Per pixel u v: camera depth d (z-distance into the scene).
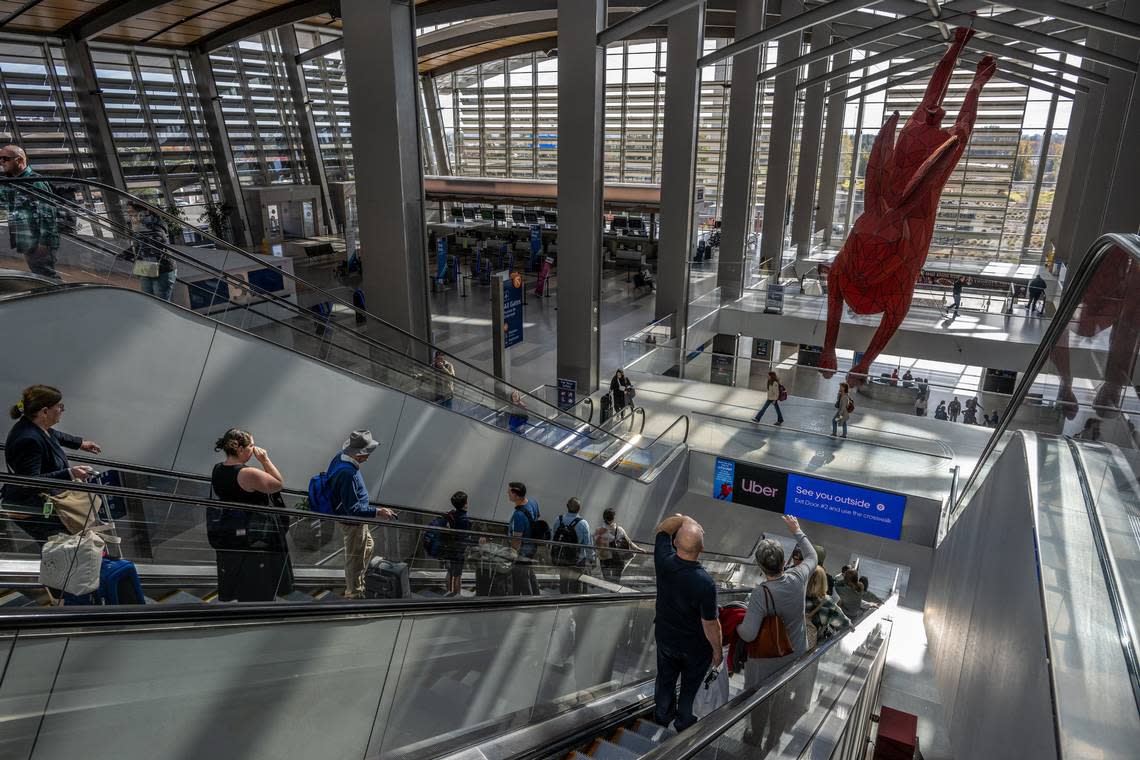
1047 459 5.46
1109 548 3.84
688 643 4.33
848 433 17.34
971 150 39.75
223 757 3.09
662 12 15.64
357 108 13.82
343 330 9.03
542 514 12.27
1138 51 23.11
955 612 7.29
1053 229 39.16
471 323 25.38
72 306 6.23
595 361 19.03
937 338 23.86
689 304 24.97
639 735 4.78
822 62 34.34
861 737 6.36
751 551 15.57
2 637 2.32
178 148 28.88
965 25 18.55
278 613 3.20
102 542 3.66
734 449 16.78
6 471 4.79
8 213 6.02
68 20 23.50
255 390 7.82
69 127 25.44
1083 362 11.88
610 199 35.44
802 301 26.41
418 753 4.16
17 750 2.39
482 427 10.88
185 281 7.33
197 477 6.69
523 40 38.12
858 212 44.12
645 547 11.45
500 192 37.25
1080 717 3.21
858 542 15.81
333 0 24.66
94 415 6.45
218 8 24.33
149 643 2.75
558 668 5.58
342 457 5.97
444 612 4.20
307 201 33.12
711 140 42.25
